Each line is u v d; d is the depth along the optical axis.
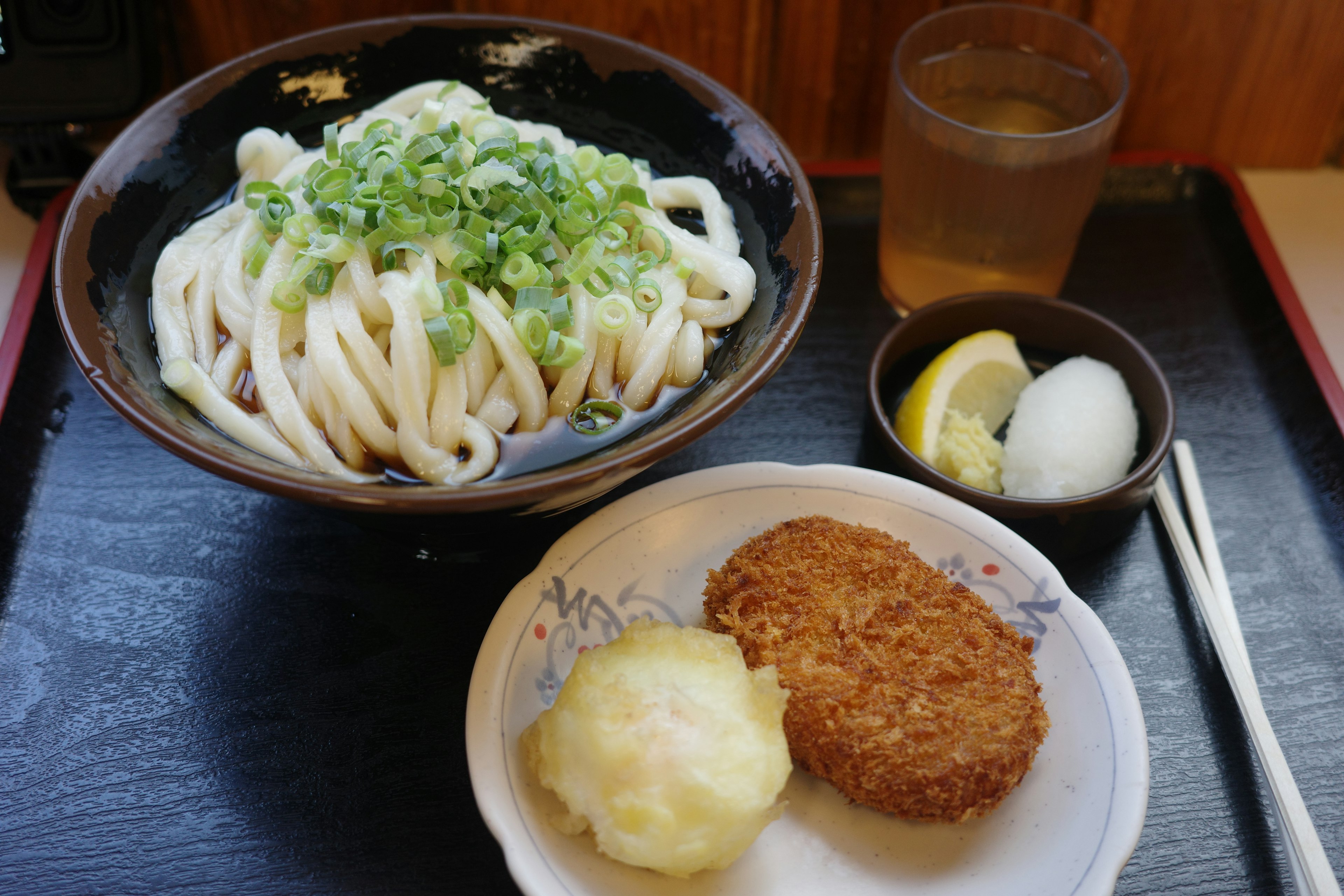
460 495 0.26
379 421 0.30
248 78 0.36
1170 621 0.33
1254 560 0.34
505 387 0.31
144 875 0.27
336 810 0.28
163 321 0.31
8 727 0.30
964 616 0.30
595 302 0.32
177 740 0.30
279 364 0.30
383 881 0.27
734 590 0.30
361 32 0.37
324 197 0.31
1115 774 0.27
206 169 0.35
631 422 0.31
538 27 0.37
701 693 0.27
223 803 0.29
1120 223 0.45
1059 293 0.42
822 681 0.28
